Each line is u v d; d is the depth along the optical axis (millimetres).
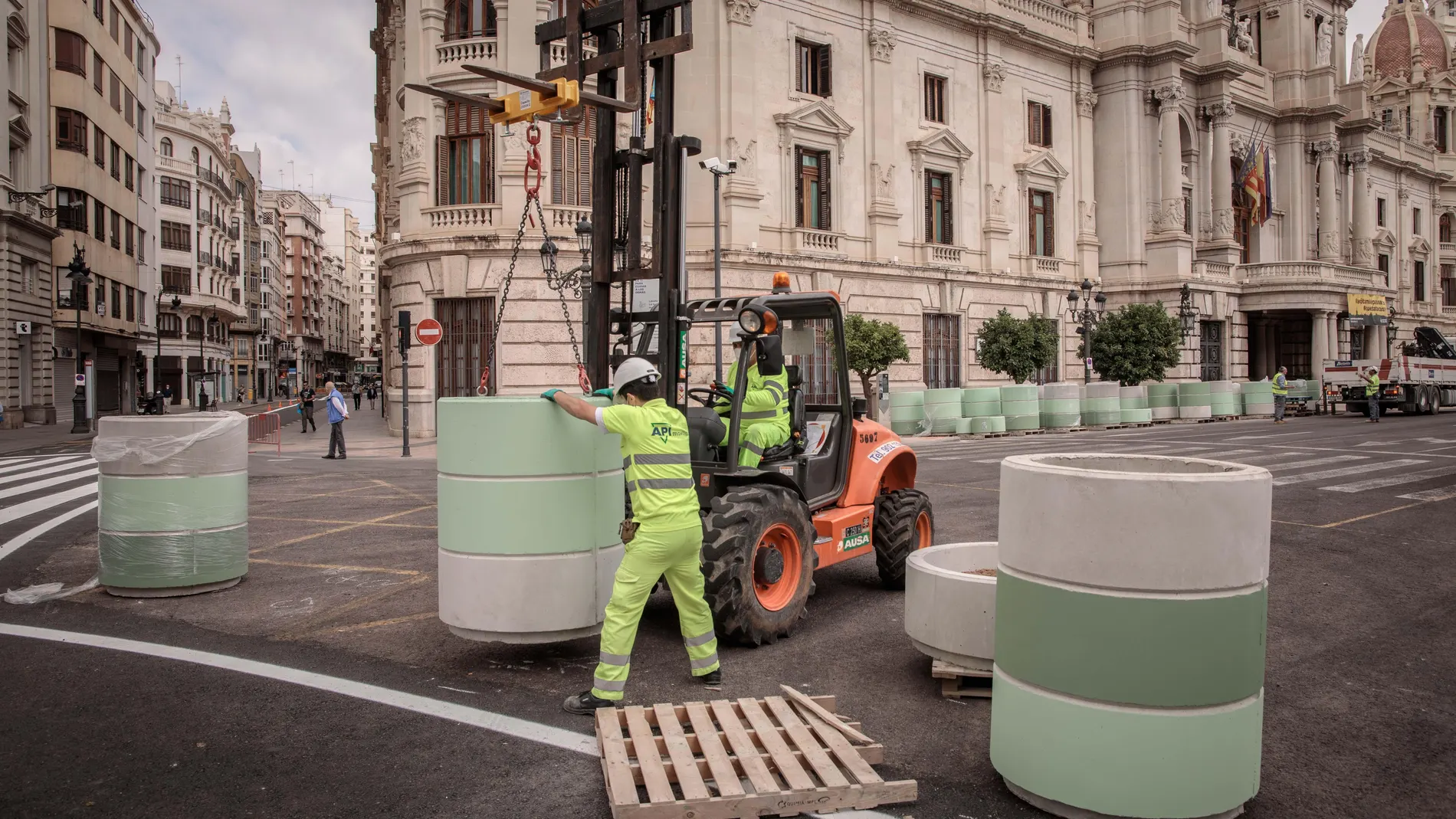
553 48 23672
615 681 4957
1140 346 34719
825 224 29750
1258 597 3775
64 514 12062
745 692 5355
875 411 26812
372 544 9953
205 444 7676
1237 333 44094
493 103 6773
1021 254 35969
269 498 13766
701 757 4301
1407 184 61750
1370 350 49000
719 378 8297
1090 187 38750
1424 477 15062
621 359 7227
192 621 6863
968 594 5195
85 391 32656
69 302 37906
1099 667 3689
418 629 6668
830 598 7781
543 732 4719
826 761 4105
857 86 30453
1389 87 67125
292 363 99000
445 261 24031
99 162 41000
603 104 6633
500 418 5539
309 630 6645
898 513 7953
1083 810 3742
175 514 7543
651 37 7020
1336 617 7098
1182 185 42406
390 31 30484
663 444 5184
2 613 7094
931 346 32969
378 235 39250
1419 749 4629
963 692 5293
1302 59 49250
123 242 44844
